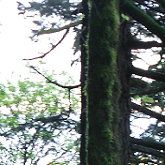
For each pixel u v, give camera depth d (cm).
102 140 491
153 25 533
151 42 652
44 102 1173
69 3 834
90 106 501
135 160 754
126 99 622
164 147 694
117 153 496
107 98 499
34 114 1171
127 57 644
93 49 506
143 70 636
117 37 514
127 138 600
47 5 843
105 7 507
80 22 734
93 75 502
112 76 502
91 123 497
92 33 509
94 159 487
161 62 855
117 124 508
